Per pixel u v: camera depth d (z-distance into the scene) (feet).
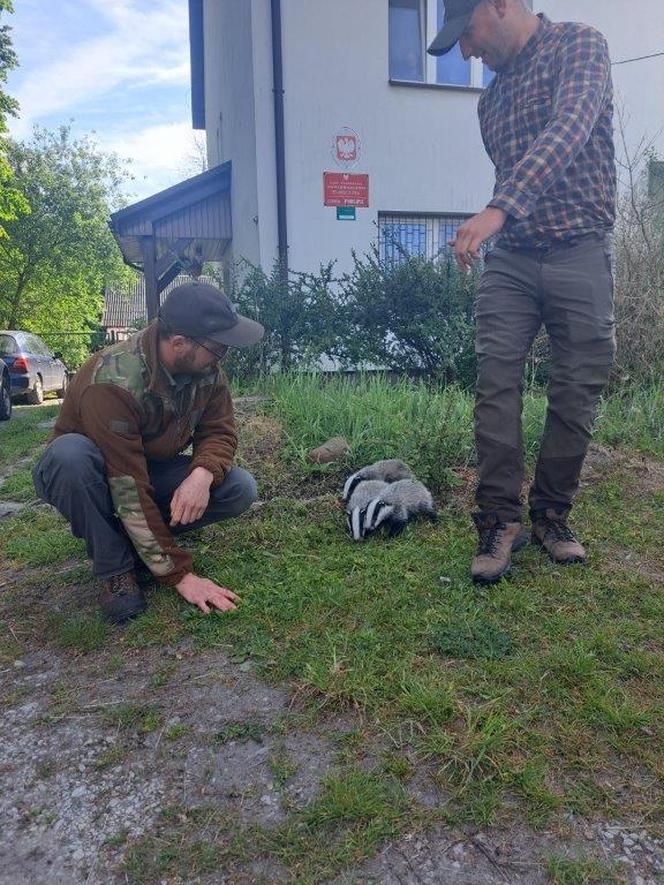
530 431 14.56
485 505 8.88
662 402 17.37
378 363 23.31
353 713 6.34
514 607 8.06
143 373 7.89
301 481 13.21
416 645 7.32
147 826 5.25
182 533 9.81
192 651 7.53
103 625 8.13
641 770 5.57
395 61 32.81
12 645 7.91
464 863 4.81
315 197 31.83
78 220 86.17
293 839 5.01
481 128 9.36
